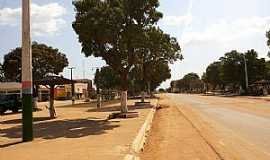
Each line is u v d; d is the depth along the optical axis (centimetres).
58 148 1303
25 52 1513
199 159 1122
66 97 9506
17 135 1792
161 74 5900
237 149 1271
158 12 2495
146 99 6844
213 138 1574
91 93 9731
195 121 2428
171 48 4134
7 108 4031
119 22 2300
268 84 7788
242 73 8500
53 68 7744
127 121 2297
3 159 1124
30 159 1105
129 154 1154
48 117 2970
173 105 4759
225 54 8719
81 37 2355
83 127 2044
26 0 1495
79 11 2391
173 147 1383
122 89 2647
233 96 7606
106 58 2462
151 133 1900
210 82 13362
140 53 2669
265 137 1554
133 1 2420
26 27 1509
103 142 1413
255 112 3039
